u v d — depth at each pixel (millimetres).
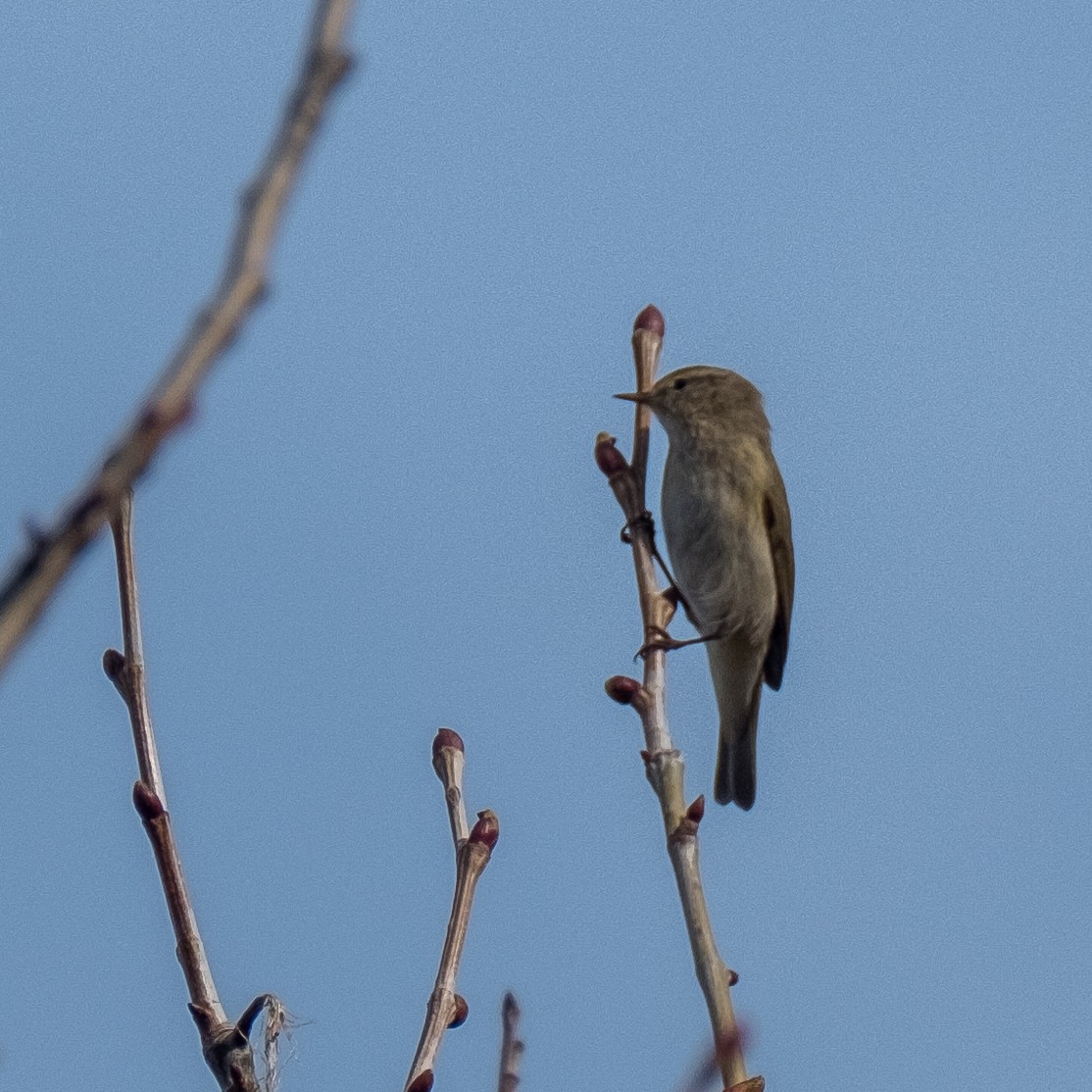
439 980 7238
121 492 3402
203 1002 6801
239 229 3502
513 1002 6363
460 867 7621
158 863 7082
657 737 8602
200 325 3455
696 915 7172
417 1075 6789
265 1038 6633
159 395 3416
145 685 7324
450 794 8055
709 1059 5766
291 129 3523
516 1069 6191
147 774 7211
